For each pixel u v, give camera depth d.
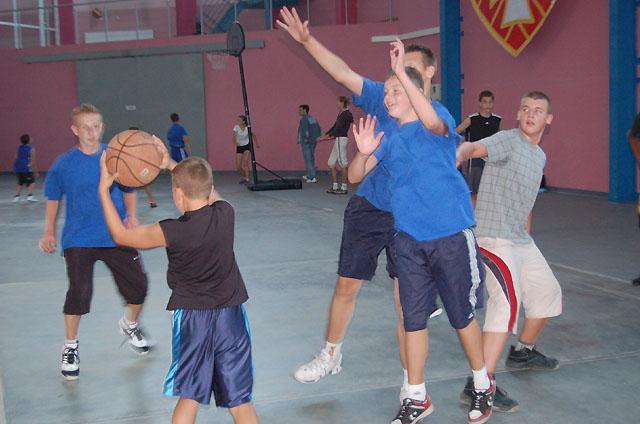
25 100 24.94
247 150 19.00
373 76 21.75
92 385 4.71
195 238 3.40
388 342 5.43
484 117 9.98
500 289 4.17
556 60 15.02
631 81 13.10
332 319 4.54
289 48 22.78
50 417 4.20
